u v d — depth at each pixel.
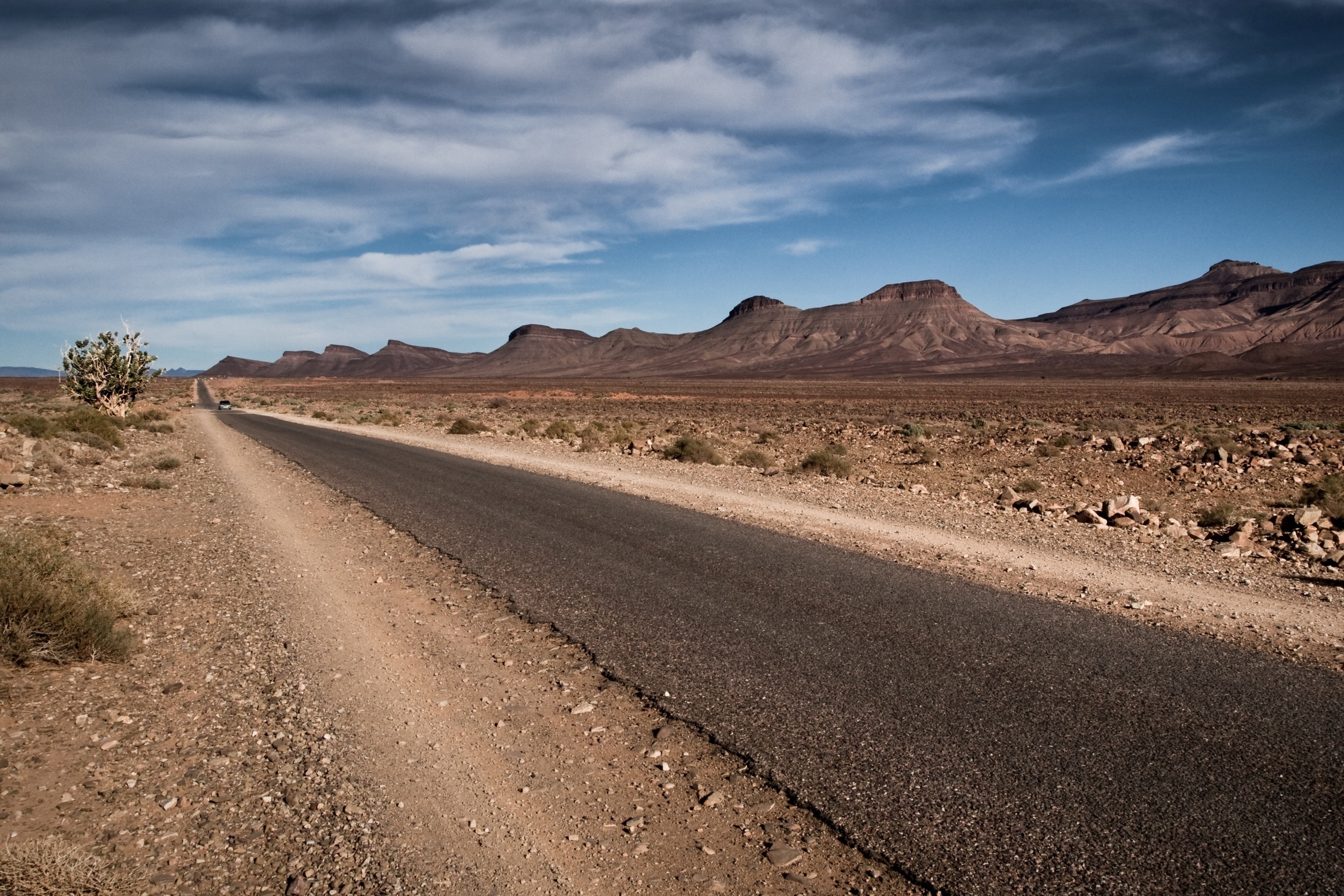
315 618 6.61
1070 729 4.23
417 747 4.26
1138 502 11.51
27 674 5.14
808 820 3.48
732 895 2.97
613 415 55.81
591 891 3.01
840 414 53.78
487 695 4.95
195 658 5.66
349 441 27.12
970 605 6.57
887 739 4.17
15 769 3.93
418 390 140.25
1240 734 4.15
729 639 5.82
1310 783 3.64
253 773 3.97
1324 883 2.93
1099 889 2.93
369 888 3.05
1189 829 3.29
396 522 10.98
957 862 3.12
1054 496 14.82
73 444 19.64
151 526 10.76
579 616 6.49
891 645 5.60
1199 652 5.43
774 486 14.57
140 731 4.43
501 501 12.70
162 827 3.47
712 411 61.06
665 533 9.87
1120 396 84.69
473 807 3.64
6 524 9.89
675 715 4.57
